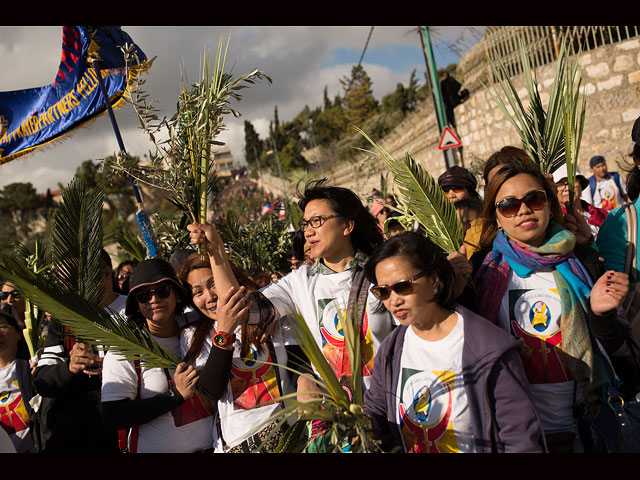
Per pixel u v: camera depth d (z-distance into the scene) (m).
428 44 11.62
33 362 3.52
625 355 2.29
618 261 2.41
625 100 8.75
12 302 4.20
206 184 2.38
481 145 12.66
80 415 3.00
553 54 9.84
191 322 2.75
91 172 33.66
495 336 1.90
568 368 2.05
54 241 2.90
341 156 27.66
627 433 2.10
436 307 2.02
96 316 2.50
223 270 2.42
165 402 2.42
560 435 2.05
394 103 47.78
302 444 2.37
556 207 2.25
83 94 4.00
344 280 2.59
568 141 2.50
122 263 5.46
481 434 1.86
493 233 2.39
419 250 1.95
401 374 2.08
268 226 5.02
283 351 2.57
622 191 7.63
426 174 2.73
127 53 2.30
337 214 2.59
